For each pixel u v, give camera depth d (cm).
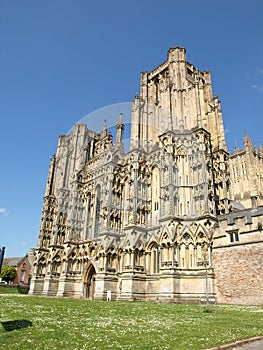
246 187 6938
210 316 2369
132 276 5212
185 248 4856
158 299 4812
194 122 5972
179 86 6562
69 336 1405
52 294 7375
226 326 1820
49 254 7931
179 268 4719
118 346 1220
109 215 6156
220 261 4194
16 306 2775
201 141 5512
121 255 5891
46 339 1327
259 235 3797
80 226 7612
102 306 3275
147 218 5894
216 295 4128
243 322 2012
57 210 8381
